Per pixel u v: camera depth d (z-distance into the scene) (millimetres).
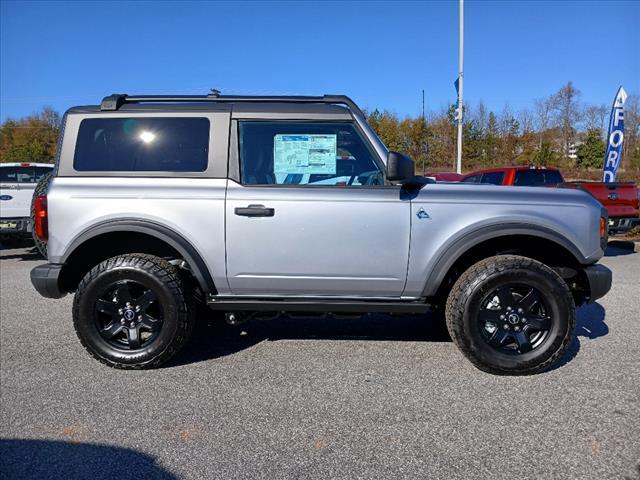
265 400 3246
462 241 3582
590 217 3650
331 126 3752
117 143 3764
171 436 2814
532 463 2525
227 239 3611
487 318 3582
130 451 2666
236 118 3742
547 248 3936
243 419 3000
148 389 3416
